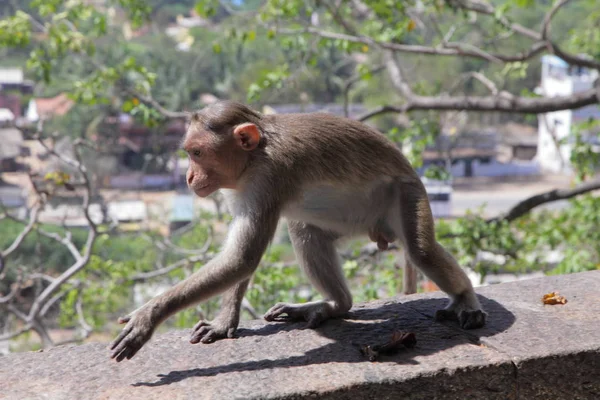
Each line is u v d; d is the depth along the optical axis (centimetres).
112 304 1334
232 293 470
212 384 394
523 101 1331
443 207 2889
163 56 2836
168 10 4978
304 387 389
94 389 391
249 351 439
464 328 463
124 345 393
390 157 482
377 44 1286
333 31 1438
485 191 4469
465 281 477
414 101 1366
